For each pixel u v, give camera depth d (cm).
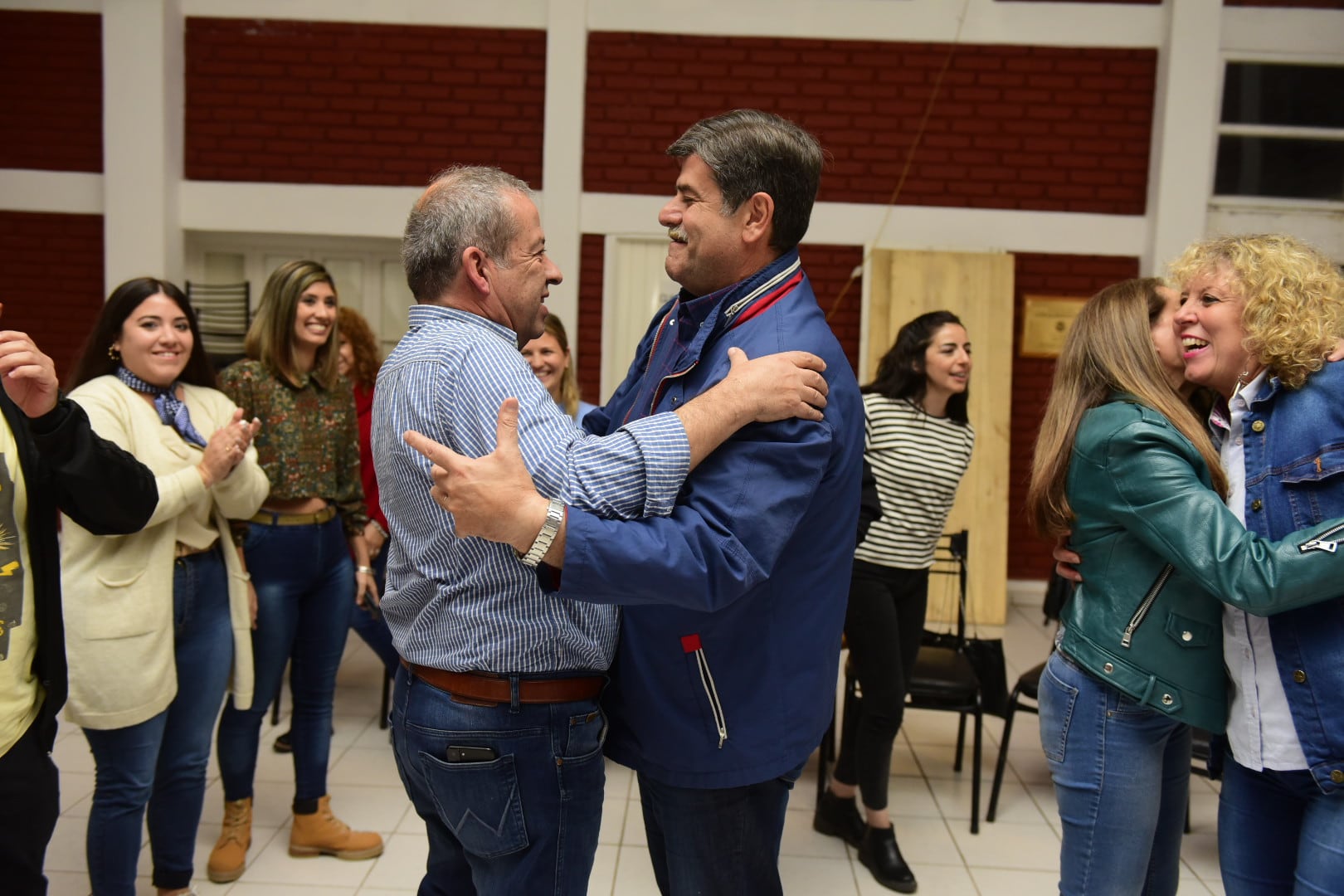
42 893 170
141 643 208
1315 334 151
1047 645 531
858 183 608
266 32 608
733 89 604
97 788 214
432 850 165
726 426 129
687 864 152
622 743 154
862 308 603
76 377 228
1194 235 587
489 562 138
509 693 142
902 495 288
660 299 612
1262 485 156
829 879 274
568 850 148
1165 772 179
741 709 145
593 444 129
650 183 607
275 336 271
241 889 258
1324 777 147
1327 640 148
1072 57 598
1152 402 166
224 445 214
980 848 295
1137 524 159
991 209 605
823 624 150
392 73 609
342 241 635
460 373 138
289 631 265
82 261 614
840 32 599
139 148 595
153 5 588
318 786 277
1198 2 575
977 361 588
